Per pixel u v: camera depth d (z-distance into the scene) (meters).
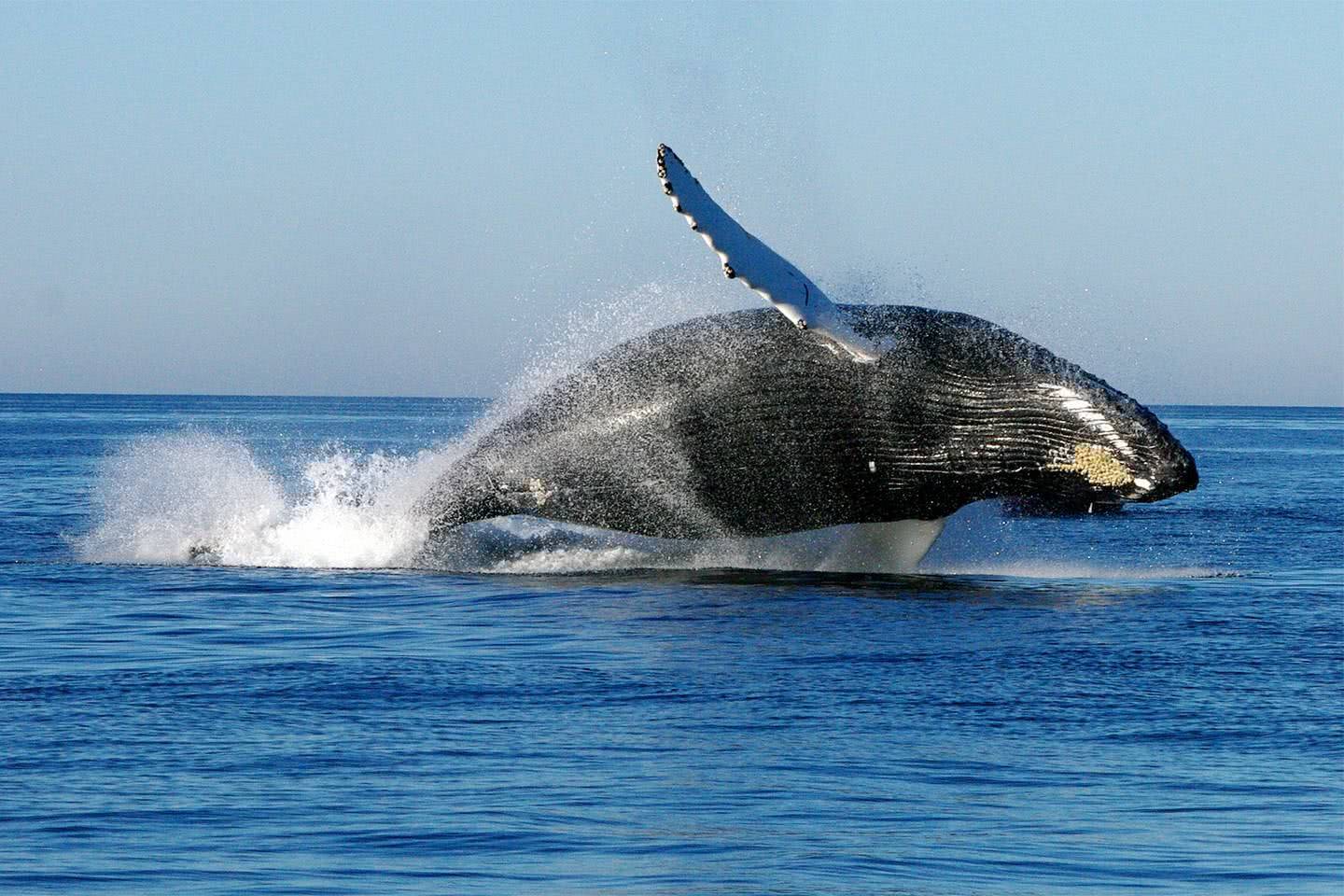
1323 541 122.00
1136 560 105.25
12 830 38.59
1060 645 66.25
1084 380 79.25
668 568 90.56
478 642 66.62
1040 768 45.84
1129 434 78.25
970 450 81.38
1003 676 59.50
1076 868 36.62
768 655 63.44
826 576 87.69
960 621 72.38
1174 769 45.91
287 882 34.91
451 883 35.03
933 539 87.88
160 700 54.31
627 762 45.88
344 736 48.75
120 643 66.38
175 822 39.41
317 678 58.47
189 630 69.81
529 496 89.81
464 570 91.62
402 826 39.25
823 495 85.25
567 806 41.16
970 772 45.31
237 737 48.56
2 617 73.31
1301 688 57.75
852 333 77.81
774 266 73.31
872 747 48.12
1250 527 136.50
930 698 55.34
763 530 88.19
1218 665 62.19
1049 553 107.38
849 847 38.00
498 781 43.53
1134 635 69.06
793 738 49.06
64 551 101.75
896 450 82.69
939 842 38.53
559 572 89.94
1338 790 43.72
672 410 85.75
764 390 83.81
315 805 41.06
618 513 89.25
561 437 88.44
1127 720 52.31
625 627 70.44
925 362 81.06
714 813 40.69
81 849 37.09
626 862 36.59
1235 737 49.91
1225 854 37.81
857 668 60.72
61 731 49.31
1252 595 82.12
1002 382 80.25
